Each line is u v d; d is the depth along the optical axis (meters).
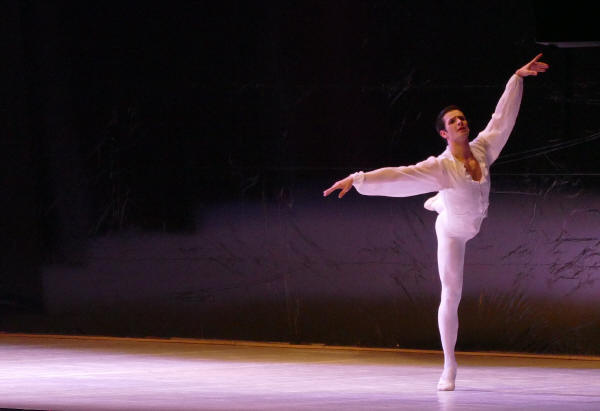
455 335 16.33
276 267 22.19
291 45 21.89
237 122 22.31
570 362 19.75
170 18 22.64
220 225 22.52
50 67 23.42
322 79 21.73
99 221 23.33
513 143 20.70
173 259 22.88
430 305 21.19
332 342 21.84
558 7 18.41
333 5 21.59
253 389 16.19
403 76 21.23
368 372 18.27
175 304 22.91
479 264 20.97
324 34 21.69
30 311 23.94
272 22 21.98
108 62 23.08
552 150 20.48
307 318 22.02
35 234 23.78
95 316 23.48
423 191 16.02
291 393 15.73
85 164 23.34
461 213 16.08
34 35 23.47
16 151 23.75
